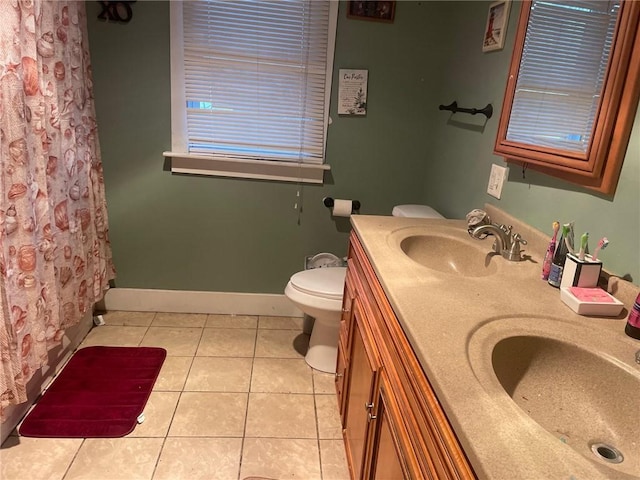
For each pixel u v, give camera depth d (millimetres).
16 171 1475
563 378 938
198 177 2430
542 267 1307
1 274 1423
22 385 1551
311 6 2213
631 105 1055
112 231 2490
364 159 2484
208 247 2564
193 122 2334
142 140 2348
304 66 2301
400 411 965
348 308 1759
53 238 1796
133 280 2594
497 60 1753
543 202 1417
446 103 2289
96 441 1682
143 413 1842
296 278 2168
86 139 2111
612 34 1080
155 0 2152
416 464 838
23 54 1513
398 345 1016
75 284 2021
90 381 2008
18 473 1526
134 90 2268
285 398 1998
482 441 638
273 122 2383
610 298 1060
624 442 815
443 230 1666
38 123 1604
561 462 609
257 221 2541
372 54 2316
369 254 1380
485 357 846
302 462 1656
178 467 1595
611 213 1136
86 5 2133
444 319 973
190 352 2287
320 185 2508
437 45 2322
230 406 1920
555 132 1307
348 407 1630
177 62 2238
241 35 2223
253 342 2420
